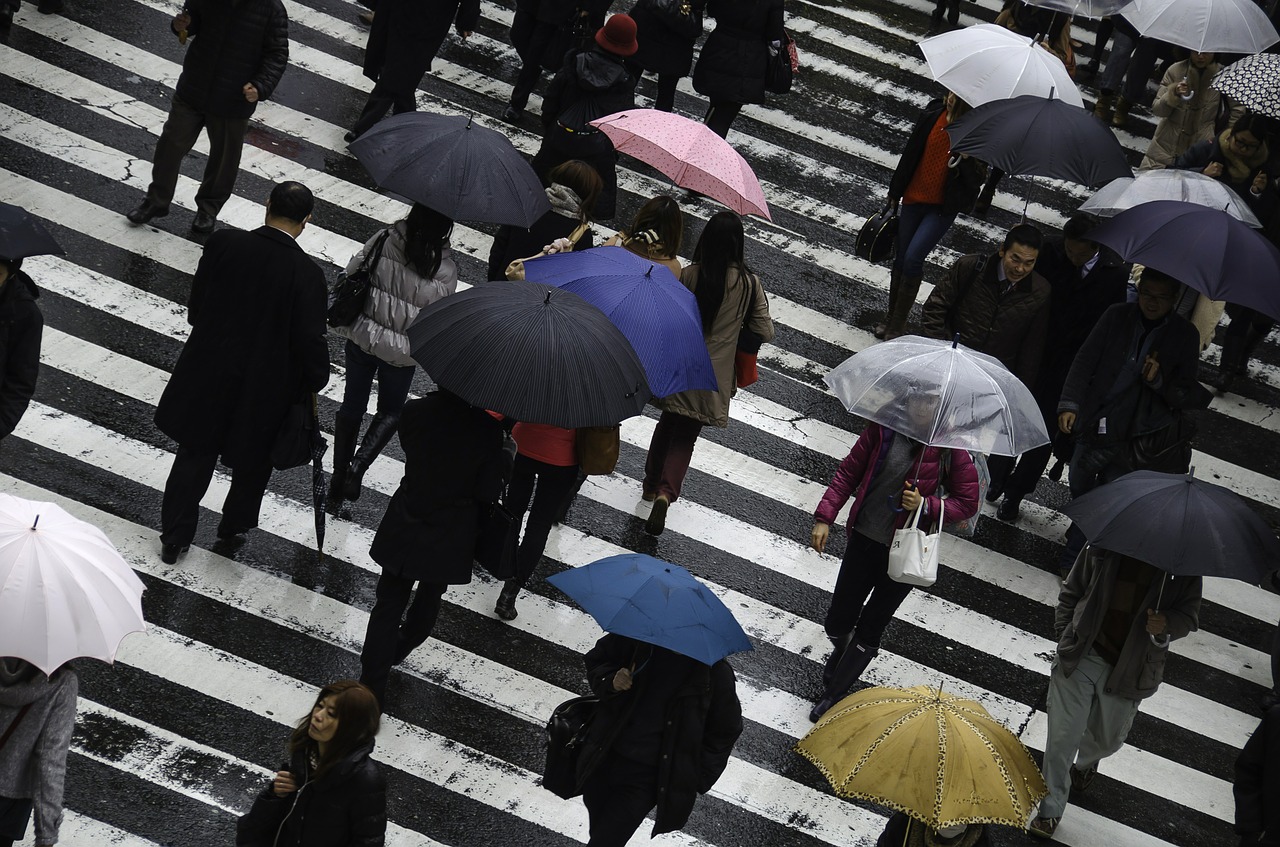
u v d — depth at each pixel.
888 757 19.44
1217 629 35.09
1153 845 28.52
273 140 42.28
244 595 28.42
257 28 35.47
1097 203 36.03
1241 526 25.06
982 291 32.75
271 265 26.33
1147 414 32.34
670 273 27.72
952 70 38.19
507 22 51.66
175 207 38.91
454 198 27.86
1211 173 39.44
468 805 25.45
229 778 24.77
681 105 49.25
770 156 47.84
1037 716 30.98
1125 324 32.25
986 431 25.92
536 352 22.61
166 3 47.25
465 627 29.20
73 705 20.38
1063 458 35.34
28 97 41.25
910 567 26.23
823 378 39.44
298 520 30.59
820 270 43.41
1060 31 49.62
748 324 30.64
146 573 28.22
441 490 24.19
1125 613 26.34
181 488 27.66
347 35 48.31
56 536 19.78
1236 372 42.88
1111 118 54.38
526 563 28.55
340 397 34.34
